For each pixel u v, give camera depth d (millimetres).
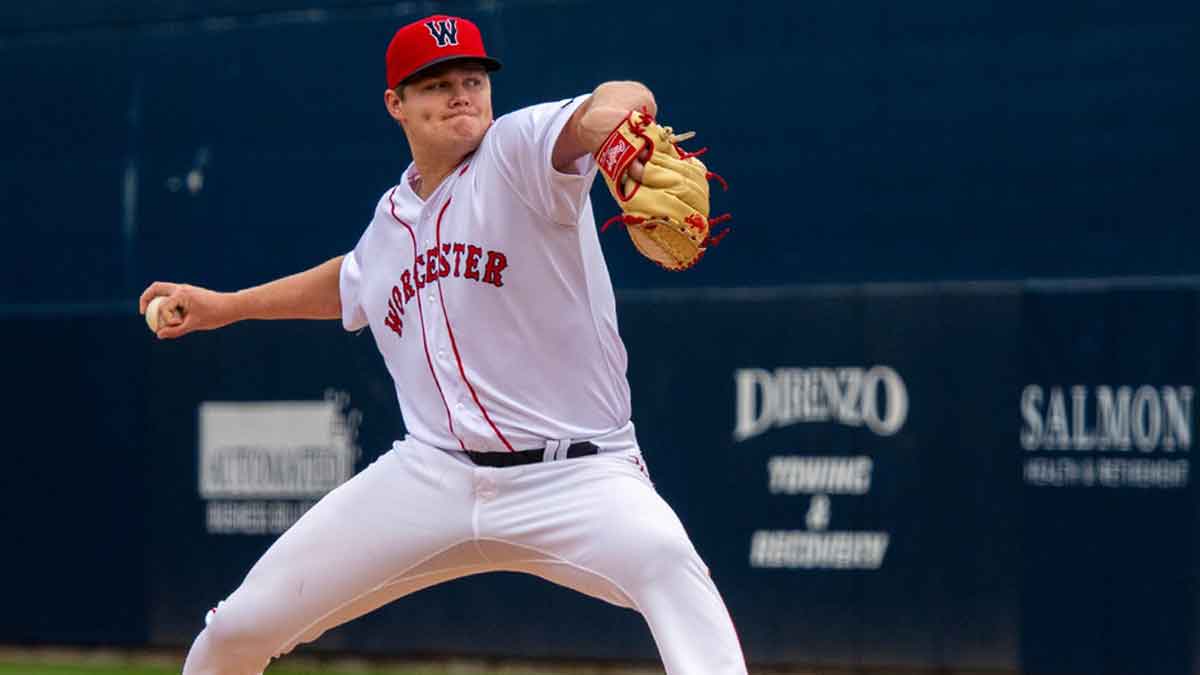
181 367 36344
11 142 39438
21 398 37844
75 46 38906
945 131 32312
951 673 30219
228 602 15070
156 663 36281
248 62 37438
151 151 38250
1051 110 31562
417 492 14672
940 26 32438
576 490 14172
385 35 36219
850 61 33062
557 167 13344
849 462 31156
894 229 32625
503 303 14078
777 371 31781
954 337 30703
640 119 12414
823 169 33188
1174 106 30672
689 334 32469
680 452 32344
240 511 35625
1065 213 31375
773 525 31578
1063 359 29953
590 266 14180
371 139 36281
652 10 34594
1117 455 29438
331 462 34844
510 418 14281
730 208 33875
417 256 14562
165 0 38125
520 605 33062
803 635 31219
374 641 34250
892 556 30719
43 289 39000
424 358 14680
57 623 37219
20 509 37688
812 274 33156
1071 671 29531
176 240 37938
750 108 33781
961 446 30484
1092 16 31312
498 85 35625
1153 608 29000
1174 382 29094
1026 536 29969
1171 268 30531
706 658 13516
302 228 36844
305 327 35250
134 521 36594
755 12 33812
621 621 32281
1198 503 28797
